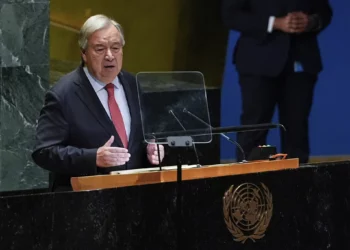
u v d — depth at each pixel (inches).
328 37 730.2
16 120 669.9
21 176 671.8
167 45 716.7
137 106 459.2
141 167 457.4
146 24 707.4
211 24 721.0
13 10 664.4
